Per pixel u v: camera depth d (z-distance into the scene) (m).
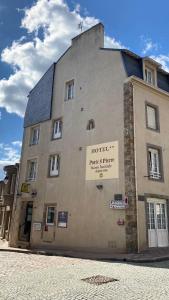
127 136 13.66
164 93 16.23
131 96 14.32
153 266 9.17
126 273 7.59
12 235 17.83
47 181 17.28
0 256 11.87
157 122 15.49
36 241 16.50
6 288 5.72
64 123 17.55
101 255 11.59
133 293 5.44
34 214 17.34
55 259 10.78
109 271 7.88
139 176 13.34
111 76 15.55
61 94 18.59
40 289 5.66
